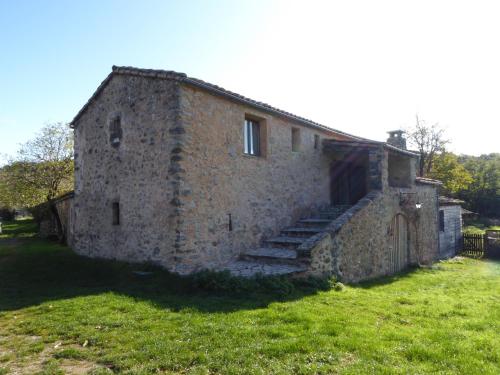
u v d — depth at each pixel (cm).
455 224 1931
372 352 407
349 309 594
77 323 497
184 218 775
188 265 774
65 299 625
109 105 989
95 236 1016
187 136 795
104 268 873
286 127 1106
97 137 1031
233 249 891
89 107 1077
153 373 355
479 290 859
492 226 3278
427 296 747
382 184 1126
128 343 427
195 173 808
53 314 542
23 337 461
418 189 1406
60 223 1487
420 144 2891
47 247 1278
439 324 535
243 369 359
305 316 527
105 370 361
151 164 841
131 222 889
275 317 525
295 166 1136
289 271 766
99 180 1012
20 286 746
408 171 1333
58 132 2217
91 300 611
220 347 413
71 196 1250
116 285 736
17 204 2212
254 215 966
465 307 652
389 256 1141
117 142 951
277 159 1062
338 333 464
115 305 578
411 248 1305
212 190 847
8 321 523
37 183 2100
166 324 490
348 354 403
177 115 784
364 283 920
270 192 1028
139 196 869
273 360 380
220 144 877
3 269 913
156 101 838
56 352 408
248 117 998
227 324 488
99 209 1005
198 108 827
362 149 1191
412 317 570
